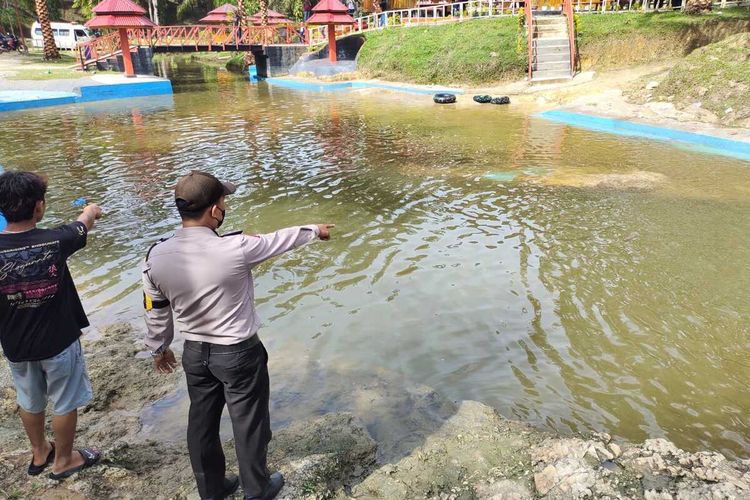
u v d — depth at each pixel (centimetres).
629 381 464
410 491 322
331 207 933
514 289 629
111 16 2705
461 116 1794
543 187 1006
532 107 1895
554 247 741
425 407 423
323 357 509
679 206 886
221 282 261
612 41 2133
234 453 363
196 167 1222
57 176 1165
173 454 372
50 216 916
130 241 806
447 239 780
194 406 287
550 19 2298
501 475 330
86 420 420
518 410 429
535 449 354
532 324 555
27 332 293
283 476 325
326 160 1265
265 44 3322
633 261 692
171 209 948
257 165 1232
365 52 2848
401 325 561
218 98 2425
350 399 439
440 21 2808
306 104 2181
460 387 460
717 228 791
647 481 309
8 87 2467
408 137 1495
